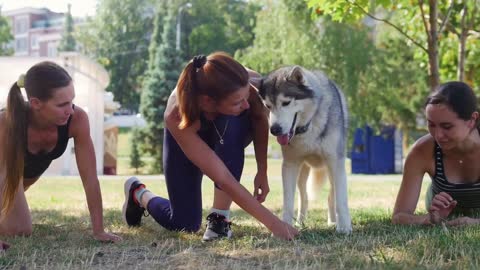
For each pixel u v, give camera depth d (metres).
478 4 8.55
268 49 19.92
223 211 3.85
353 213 5.35
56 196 8.34
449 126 3.51
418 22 9.02
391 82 19.52
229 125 3.79
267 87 4.34
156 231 4.19
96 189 3.73
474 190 4.07
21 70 15.30
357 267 2.77
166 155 3.93
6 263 3.00
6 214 3.72
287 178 4.30
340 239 3.58
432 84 7.09
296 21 19.11
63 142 3.76
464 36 8.13
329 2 7.06
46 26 67.38
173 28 27.88
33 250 3.39
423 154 4.10
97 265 2.98
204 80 3.27
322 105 4.23
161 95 25.31
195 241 3.70
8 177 3.49
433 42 7.06
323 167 4.61
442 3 8.65
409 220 4.02
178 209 4.02
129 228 4.34
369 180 13.21
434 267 2.70
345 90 19.20
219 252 3.27
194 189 4.00
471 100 3.50
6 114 3.49
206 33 43.94
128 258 3.16
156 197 4.27
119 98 51.72
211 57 3.32
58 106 3.38
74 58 16.03
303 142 4.23
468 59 9.95
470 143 3.83
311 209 6.17
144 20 52.28
